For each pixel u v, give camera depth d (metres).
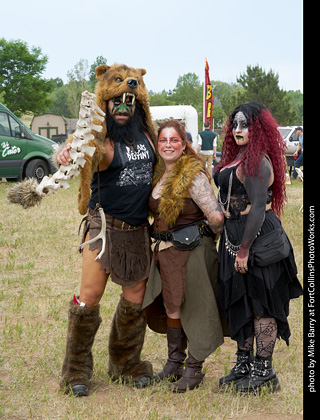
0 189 15.27
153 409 3.73
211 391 4.06
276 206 3.98
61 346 4.92
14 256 8.25
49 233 9.96
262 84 46.91
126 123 4.00
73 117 47.44
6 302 6.19
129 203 4.00
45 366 4.52
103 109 4.00
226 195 3.92
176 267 3.96
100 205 4.03
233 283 3.86
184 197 3.90
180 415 3.67
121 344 4.21
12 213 11.85
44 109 52.19
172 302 3.97
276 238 3.79
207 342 3.94
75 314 3.99
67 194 14.70
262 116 3.82
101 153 3.82
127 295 4.16
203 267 3.97
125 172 3.95
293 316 5.75
